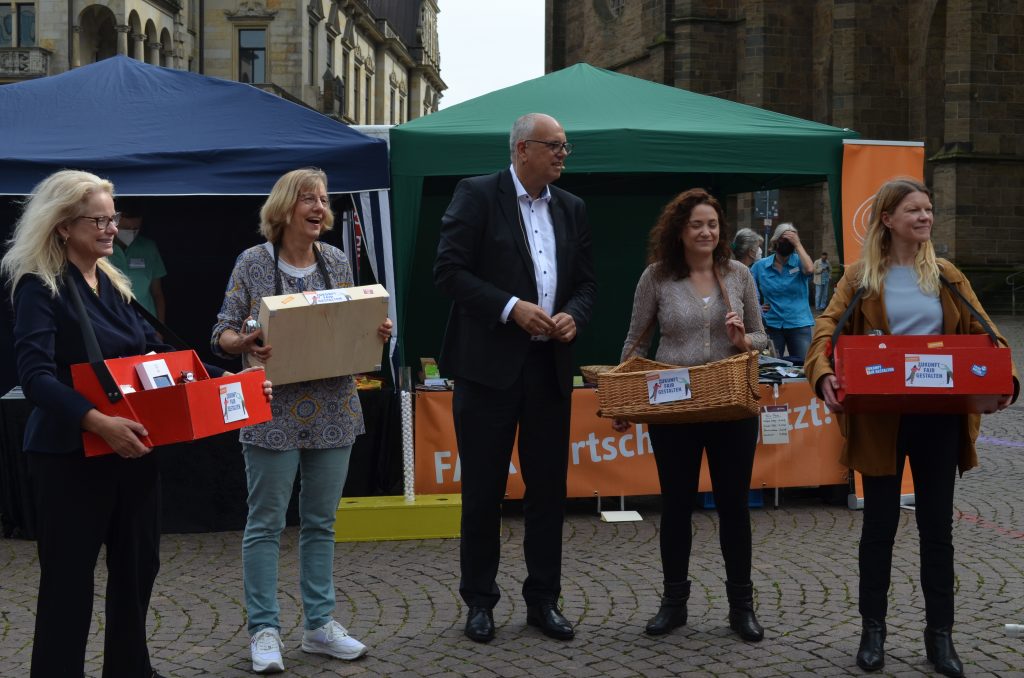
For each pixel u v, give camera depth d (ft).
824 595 17.60
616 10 118.42
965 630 15.64
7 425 22.36
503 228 15.47
